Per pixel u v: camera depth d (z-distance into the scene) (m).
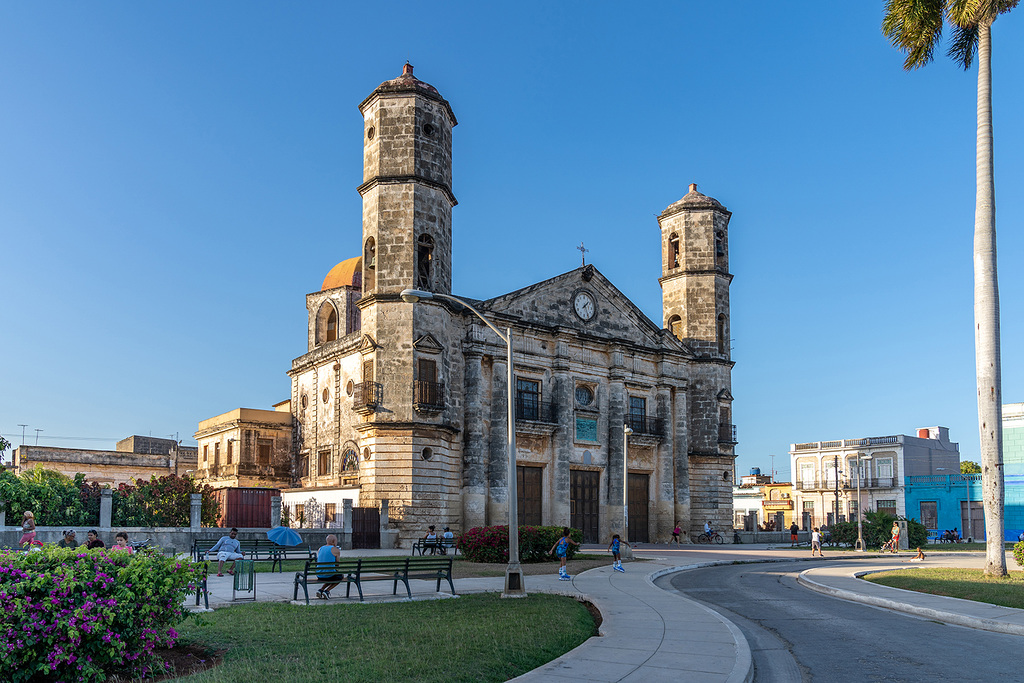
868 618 18.88
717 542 58.00
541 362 50.91
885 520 53.84
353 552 37.53
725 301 62.06
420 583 24.56
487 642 13.66
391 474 41.72
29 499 34.50
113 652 10.81
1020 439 64.56
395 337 43.00
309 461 57.69
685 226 62.25
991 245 27.94
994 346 27.56
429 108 45.66
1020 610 18.70
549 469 50.41
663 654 13.31
